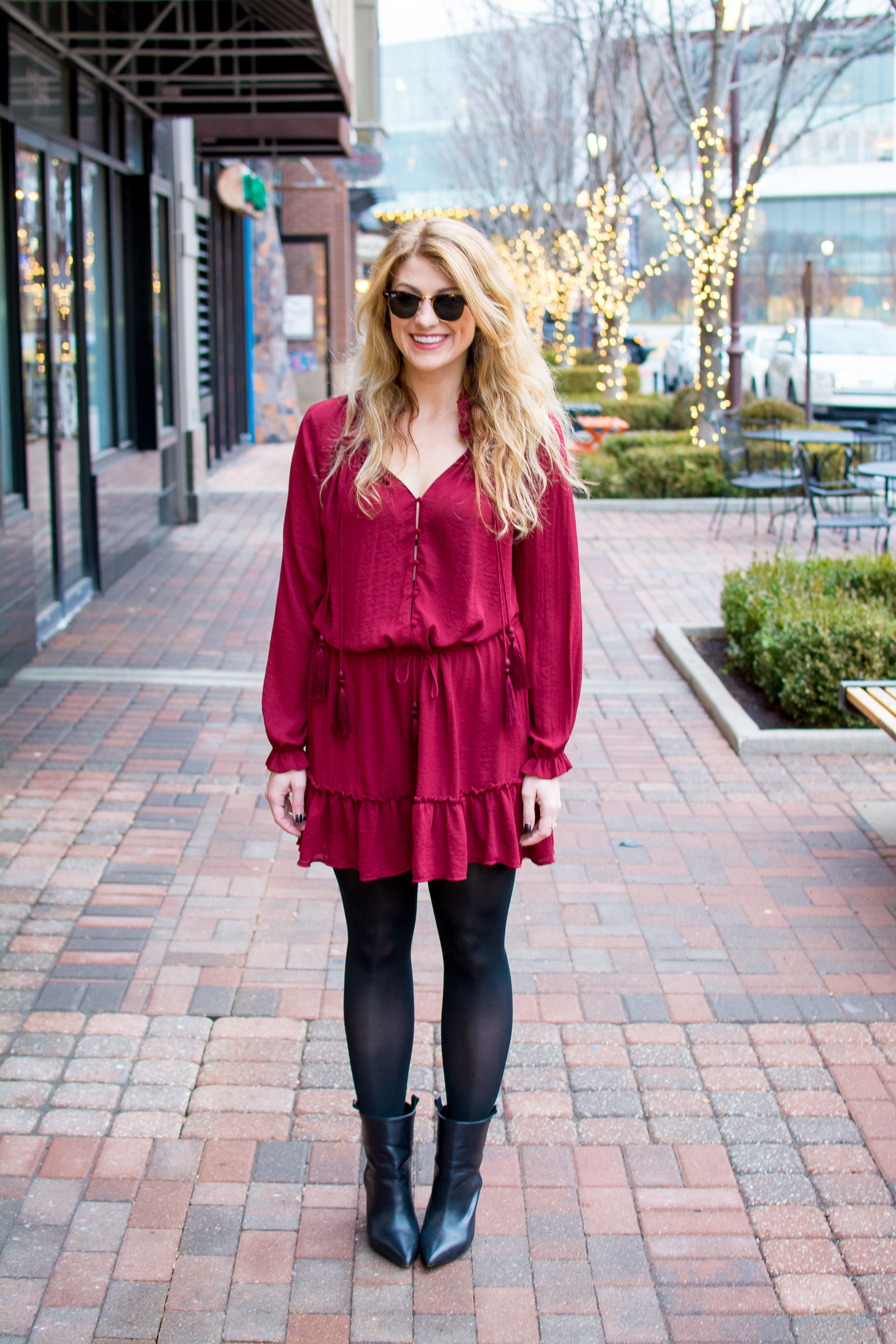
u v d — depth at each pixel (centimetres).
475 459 216
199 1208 259
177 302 1031
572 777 505
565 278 1933
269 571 883
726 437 1116
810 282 1282
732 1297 239
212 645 687
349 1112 291
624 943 370
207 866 416
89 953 358
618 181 1694
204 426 1195
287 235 2027
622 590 834
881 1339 230
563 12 1532
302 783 235
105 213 868
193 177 1081
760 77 1462
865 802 480
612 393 1814
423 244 210
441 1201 247
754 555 722
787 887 408
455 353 215
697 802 480
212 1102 293
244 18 752
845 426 1370
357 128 1731
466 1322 232
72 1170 269
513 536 223
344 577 220
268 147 1213
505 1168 273
